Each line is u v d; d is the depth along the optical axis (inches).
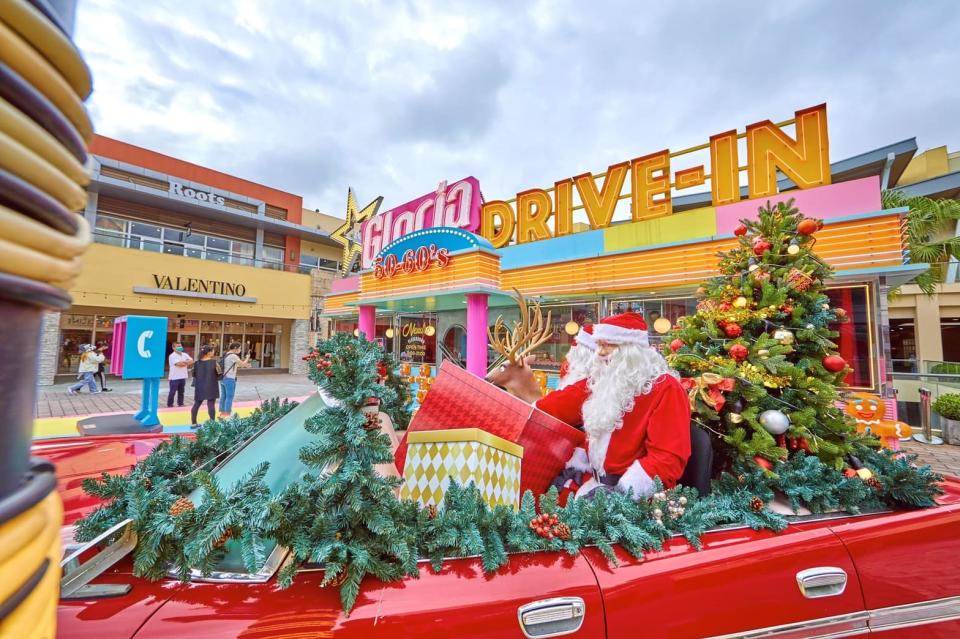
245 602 39.6
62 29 18.3
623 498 60.8
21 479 16.8
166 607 38.5
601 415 76.4
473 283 270.4
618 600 46.5
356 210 631.2
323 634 37.8
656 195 294.8
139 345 246.1
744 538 56.2
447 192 383.9
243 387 568.7
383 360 97.5
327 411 49.4
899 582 56.3
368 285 355.9
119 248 652.7
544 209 351.9
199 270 727.7
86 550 41.8
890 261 193.0
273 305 815.1
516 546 49.9
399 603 41.3
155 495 49.9
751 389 79.0
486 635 41.3
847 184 216.4
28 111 15.8
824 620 52.5
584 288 297.6
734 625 49.4
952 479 79.5
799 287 93.7
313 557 40.4
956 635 55.9
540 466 73.8
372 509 44.3
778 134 245.4
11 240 14.6
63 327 619.5
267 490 46.0
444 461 61.6
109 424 238.4
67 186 17.6
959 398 270.8
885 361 192.1
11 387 15.8
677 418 71.7
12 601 14.6
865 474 71.2
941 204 373.7
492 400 71.6
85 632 35.5
